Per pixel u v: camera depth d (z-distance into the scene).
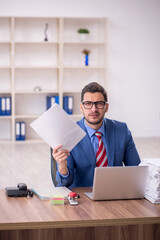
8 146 7.60
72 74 8.38
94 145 2.70
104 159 2.69
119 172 2.29
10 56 8.05
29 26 8.03
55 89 8.23
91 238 2.17
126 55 8.49
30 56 8.16
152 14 8.47
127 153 2.85
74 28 8.22
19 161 6.27
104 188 2.29
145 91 8.64
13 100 7.87
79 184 2.70
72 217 2.04
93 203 2.27
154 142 7.99
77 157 2.65
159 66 8.63
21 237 2.12
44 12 8.03
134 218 2.04
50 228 2.13
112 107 8.55
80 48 8.30
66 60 8.28
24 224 1.96
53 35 8.16
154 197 2.27
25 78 8.21
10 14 7.90
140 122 8.69
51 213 2.10
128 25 8.42
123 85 8.55
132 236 2.19
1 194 2.44
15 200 2.32
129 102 8.61
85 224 2.00
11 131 8.12
